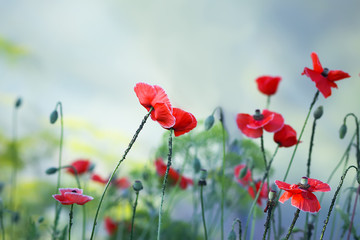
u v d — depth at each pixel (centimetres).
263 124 177
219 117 179
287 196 163
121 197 204
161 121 161
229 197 206
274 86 197
